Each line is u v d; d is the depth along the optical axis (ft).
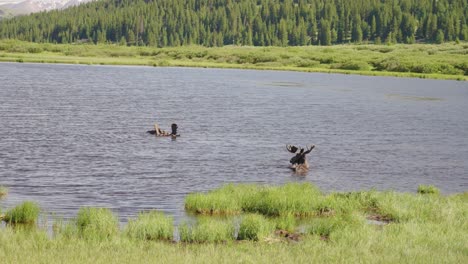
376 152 250.57
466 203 145.69
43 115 335.88
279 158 225.76
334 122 352.49
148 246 97.50
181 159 216.33
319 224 116.47
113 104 414.00
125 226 115.55
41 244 94.22
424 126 348.18
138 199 150.61
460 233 111.65
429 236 107.55
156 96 487.61
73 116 338.13
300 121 351.05
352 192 153.69
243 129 308.81
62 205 141.59
